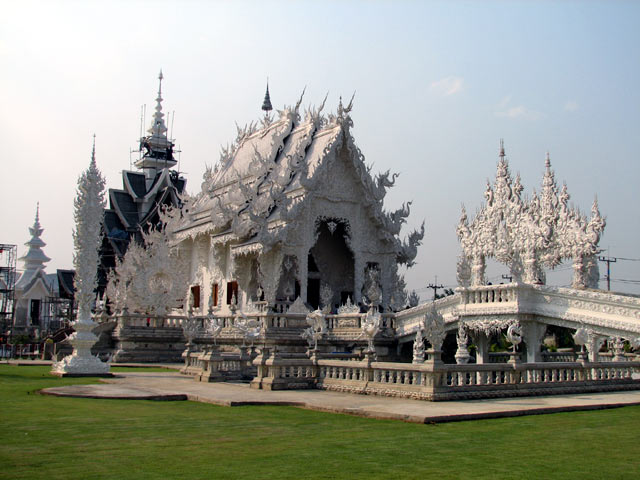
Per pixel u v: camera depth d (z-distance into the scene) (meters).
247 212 45.88
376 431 13.24
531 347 32.94
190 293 50.84
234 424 14.05
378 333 37.81
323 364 21.89
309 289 48.72
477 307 34.59
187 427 13.59
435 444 11.87
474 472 9.73
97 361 28.33
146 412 15.89
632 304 29.38
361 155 45.44
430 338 18.62
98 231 29.86
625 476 9.62
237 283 47.66
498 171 43.47
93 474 9.29
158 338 43.56
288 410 16.59
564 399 19.61
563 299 32.03
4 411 15.90
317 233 44.81
